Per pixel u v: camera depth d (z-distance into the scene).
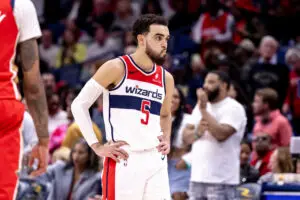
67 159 17.09
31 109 8.94
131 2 31.14
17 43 8.68
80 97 10.70
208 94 15.85
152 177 10.60
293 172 15.80
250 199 15.61
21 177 15.67
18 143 8.50
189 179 16.33
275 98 18.95
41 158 9.02
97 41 28.83
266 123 18.98
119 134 10.57
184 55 26.42
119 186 10.53
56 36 30.66
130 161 10.51
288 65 23.09
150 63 10.70
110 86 10.68
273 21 26.39
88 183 15.94
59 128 20.02
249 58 23.36
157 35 10.58
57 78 27.27
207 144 15.65
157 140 10.68
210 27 27.00
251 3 26.73
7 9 8.52
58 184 16.09
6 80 8.50
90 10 31.48
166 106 11.10
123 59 10.62
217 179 15.59
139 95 10.59
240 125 15.77
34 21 8.74
